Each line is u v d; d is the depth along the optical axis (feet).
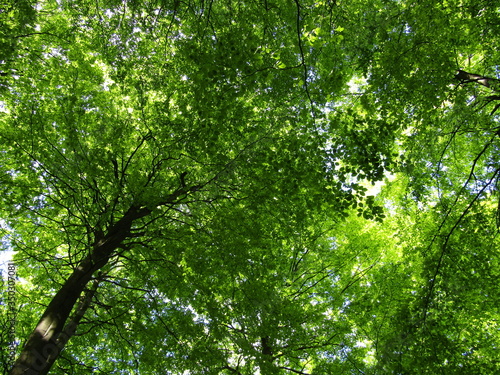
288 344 26.27
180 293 22.62
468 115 20.36
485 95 21.67
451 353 18.74
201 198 23.80
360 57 22.20
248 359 22.24
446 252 20.93
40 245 26.32
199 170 23.66
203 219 23.54
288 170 19.99
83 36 25.82
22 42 24.11
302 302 30.22
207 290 21.26
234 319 23.30
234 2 21.20
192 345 21.30
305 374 26.81
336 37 16.16
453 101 21.52
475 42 24.35
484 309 22.63
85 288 20.94
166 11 22.22
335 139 19.63
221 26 20.22
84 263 20.62
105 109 25.84
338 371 25.62
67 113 21.70
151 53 26.43
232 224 22.36
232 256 21.40
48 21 26.32
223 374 26.58
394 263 30.89
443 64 20.16
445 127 22.58
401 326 19.45
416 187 27.09
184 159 22.97
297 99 20.83
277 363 28.09
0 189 21.53
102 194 22.79
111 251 21.52
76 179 21.61
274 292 22.93
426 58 20.11
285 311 25.27
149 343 22.12
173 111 24.47
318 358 29.63
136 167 24.80
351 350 27.40
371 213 18.38
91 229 22.13
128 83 23.53
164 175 24.44
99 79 25.94
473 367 18.43
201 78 16.30
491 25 21.44
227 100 17.17
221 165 21.53
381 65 21.29
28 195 22.30
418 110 22.77
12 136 21.61
